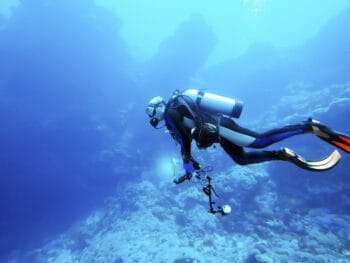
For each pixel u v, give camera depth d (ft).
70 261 60.90
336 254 42.45
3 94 88.53
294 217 53.62
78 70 93.97
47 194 89.45
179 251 46.32
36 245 79.15
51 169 89.10
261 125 84.43
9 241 82.17
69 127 88.84
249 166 67.15
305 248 44.98
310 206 55.83
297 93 97.50
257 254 40.78
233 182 59.26
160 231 54.29
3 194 85.76
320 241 45.83
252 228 52.49
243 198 57.57
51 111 89.92
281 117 84.12
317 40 119.85
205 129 6.85
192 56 103.30
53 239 78.33
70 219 85.05
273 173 64.85
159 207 61.87
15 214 86.99
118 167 84.53
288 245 46.32
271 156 7.36
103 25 106.32
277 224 52.19
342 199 53.47
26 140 87.66
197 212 57.98
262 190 61.00
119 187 82.38
